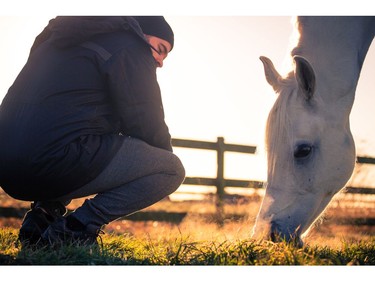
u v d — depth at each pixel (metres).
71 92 2.88
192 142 8.27
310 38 3.28
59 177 2.87
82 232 2.97
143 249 3.35
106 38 2.97
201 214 8.20
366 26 3.37
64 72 2.90
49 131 2.83
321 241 4.18
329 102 3.19
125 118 2.97
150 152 3.02
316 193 3.11
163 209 8.58
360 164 9.02
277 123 3.07
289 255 2.69
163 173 3.08
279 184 3.05
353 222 8.30
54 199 3.04
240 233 4.36
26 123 2.84
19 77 3.00
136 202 3.05
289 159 3.05
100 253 2.77
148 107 2.98
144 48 3.03
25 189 2.95
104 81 2.94
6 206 7.29
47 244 2.94
